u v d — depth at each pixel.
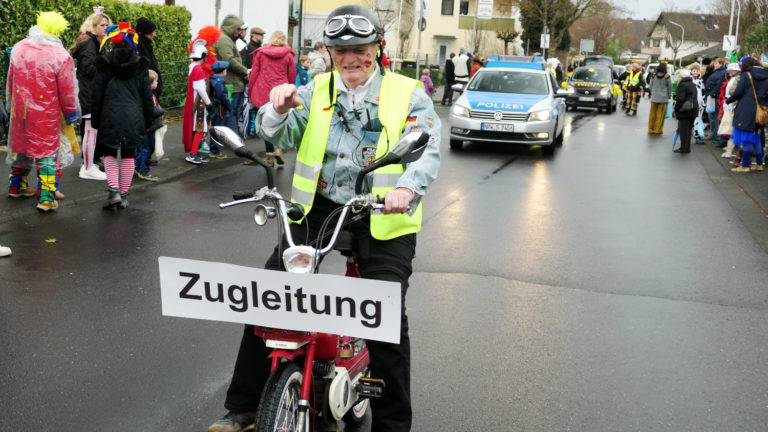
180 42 17.27
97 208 8.40
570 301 5.86
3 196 8.38
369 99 3.21
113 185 8.30
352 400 3.28
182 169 10.88
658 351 4.90
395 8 47.03
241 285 2.77
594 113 28.05
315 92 3.29
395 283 2.62
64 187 9.12
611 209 9.53
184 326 5.07
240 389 3.33
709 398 4.25
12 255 6.48
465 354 4.77
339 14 3.11
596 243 7.76
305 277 2.70
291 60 12.20
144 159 9.98
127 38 8.00
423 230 8.11
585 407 4.09
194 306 2.86
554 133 14.99
